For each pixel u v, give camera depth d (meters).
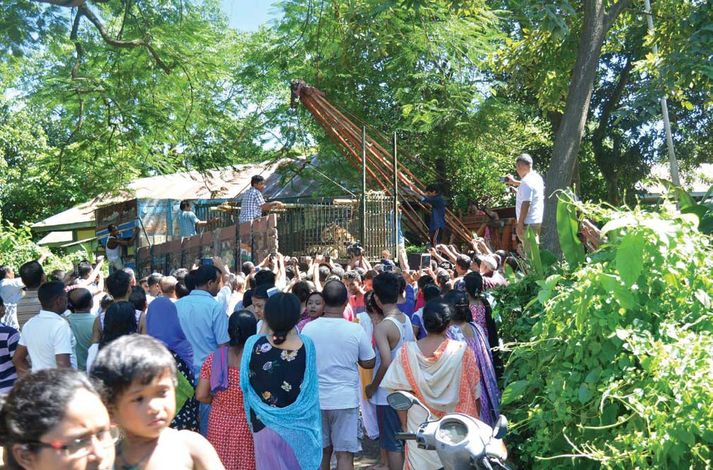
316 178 21.69
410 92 20.44
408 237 20.73
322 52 19.22
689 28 13.43
